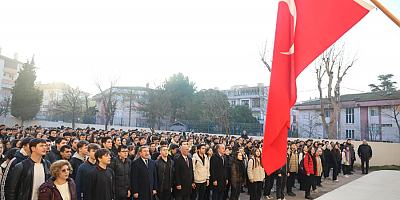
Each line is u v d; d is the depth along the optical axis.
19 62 51.50
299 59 3.76
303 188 10.42
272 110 3.69
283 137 3.72
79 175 4.85
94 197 4.45
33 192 4.18
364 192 5.76
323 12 3.76
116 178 5.62
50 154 6.04
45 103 63.47
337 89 20.75
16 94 39.03
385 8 2.89
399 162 17.94
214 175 7.38
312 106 35.97
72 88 40.44
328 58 20.17
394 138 28.66
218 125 25.55
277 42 3.81
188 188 6.68
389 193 5.61
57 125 37.06
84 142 5.80
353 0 3.58
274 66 3.76
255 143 11.98
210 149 7.70
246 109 33.62
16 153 4.88
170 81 39.88
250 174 7.55
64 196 3.89
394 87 37.09
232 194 7.57
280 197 8.41
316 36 3.74
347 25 3.58
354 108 32.78
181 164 6.70
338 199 5.14
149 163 6.16
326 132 21.20
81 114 41.69
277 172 8.42
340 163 13.33
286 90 3.72
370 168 17.30
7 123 37.38
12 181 4.01
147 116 35.97
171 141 11.49
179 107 38.81
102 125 33.66
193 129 27.09
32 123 39.06
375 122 31.03
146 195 5.88
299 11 3.88
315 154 9.92
